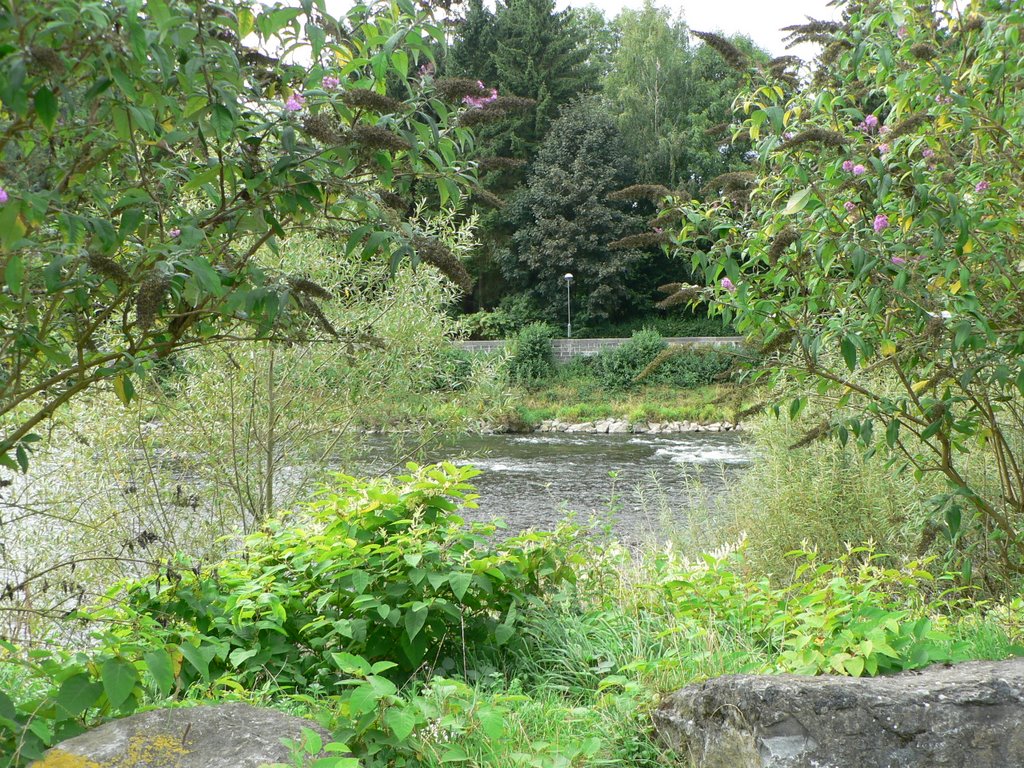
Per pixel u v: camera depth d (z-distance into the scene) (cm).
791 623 386
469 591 409
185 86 208
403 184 259
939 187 352
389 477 455
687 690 301
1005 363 358
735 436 2542
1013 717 258
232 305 233
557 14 4603
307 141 240
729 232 392
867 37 370
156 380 605
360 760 262
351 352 309
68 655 270
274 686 362
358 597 380
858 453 660
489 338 4203
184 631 322
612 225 4212
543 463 1853
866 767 255
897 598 511
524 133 4469
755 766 264
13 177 194
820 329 371
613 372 3394
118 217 250
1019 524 462
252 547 445
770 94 372
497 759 273
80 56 185
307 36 225
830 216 344
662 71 4572
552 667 401
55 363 258
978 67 355
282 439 729
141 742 235
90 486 637
